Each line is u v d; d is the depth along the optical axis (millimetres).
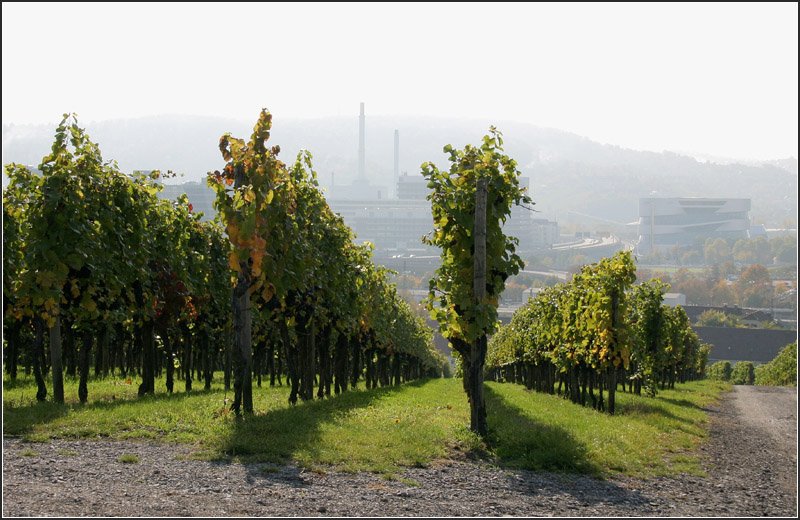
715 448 18719
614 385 25391
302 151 21422
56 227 16891
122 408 15758
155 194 21797
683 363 60500
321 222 22438
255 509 9109
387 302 36719
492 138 16688
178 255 22953
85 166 17875
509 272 16594
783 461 17188
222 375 36344
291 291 20406
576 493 11523
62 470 10500
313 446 12688
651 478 13500
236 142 16656
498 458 14047
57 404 16266
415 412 19250
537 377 41812
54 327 17500
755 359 114188
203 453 11945
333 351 33000
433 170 16703
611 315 25203
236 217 16391
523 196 16922
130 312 19422
